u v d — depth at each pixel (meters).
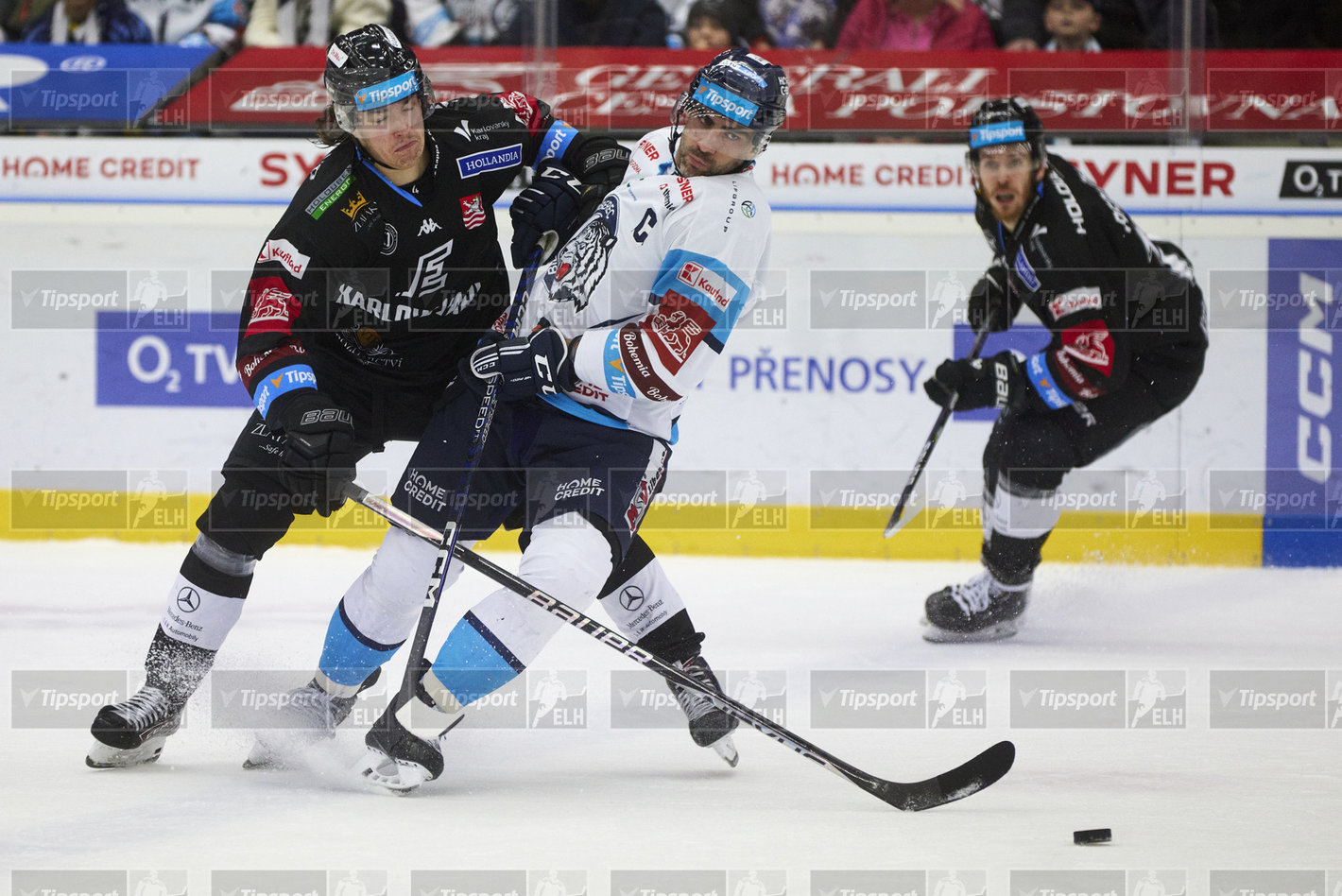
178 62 22.02
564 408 9.78
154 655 9.88
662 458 9.95
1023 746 11.06
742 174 9.72
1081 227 16.95
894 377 21.73
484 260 10.50
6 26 22.39
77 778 9.48
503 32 22.31
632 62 22.20
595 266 9.72
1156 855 7.88
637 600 10.31
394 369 10.67
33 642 14.45
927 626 16.06
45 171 21.62
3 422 21.70
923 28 22.34
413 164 9.74
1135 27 22.14
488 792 9.34
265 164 21.75
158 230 21.64
